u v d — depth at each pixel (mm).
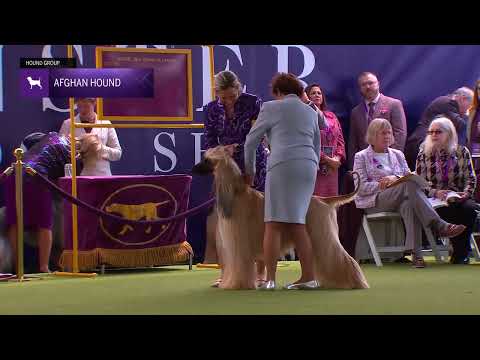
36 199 12203
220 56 13883
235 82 9258
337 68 14297
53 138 12523
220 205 8953
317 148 9062
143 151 13625
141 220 11828
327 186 13250
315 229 8875
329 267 8875
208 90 13867
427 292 8484
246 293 8516
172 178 12148
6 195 12242
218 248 9406
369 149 12969
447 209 12750
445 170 13070
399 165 13039
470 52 14578
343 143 13664
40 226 12266
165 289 9234
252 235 8977
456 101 14539
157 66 12008
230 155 8977
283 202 8625
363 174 12781
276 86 9117
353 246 12750
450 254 13711
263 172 9430
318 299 7879
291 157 8641
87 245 11734
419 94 14492
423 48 14477
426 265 12289
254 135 8852
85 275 11352
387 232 13430
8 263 12383
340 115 14336
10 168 11219
